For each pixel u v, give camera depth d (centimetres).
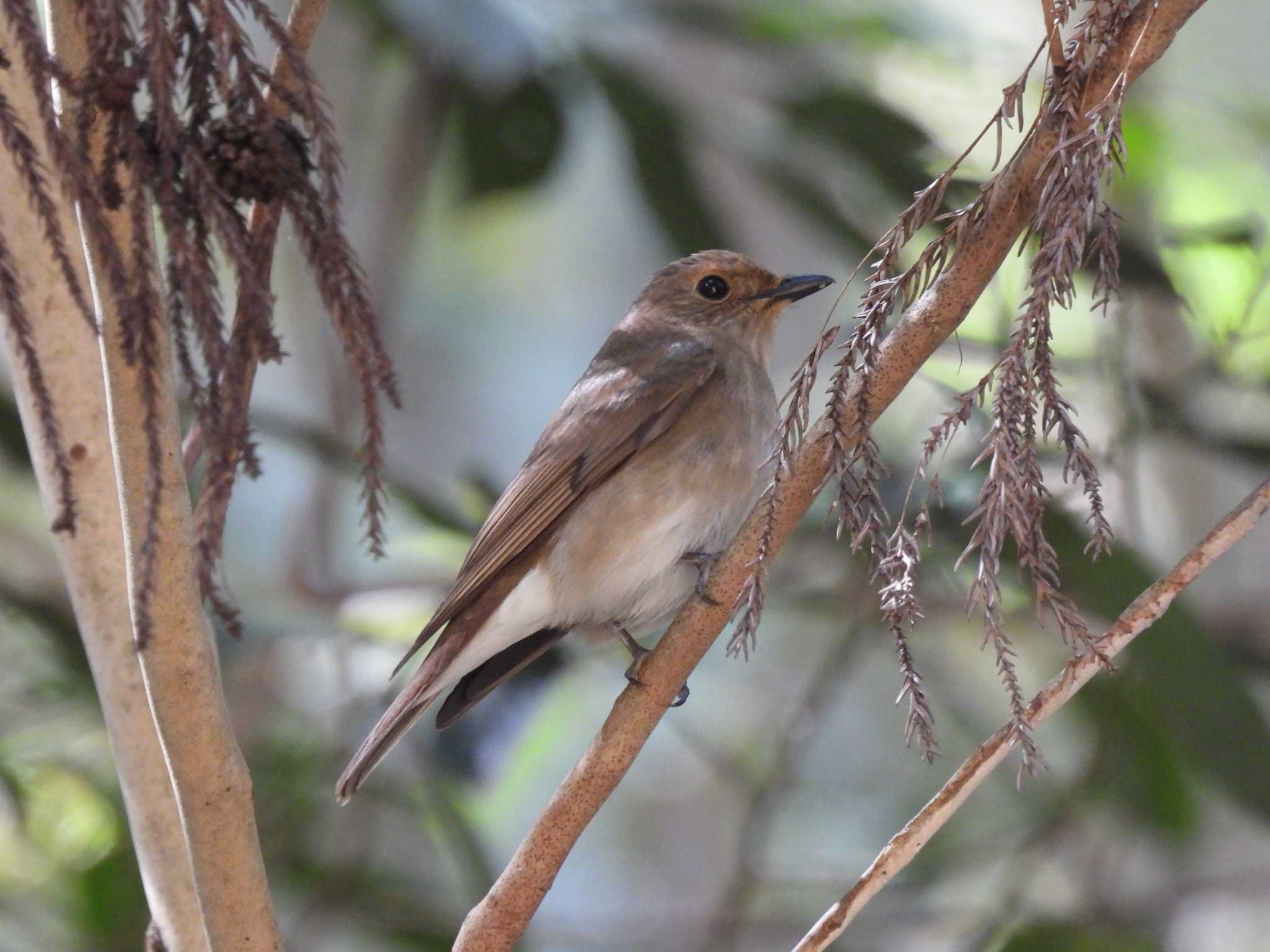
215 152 420
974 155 1119
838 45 1115
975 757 506
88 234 389
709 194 1058
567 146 1039
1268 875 1084
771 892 1361
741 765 1399
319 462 1112
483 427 1858
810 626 1515
